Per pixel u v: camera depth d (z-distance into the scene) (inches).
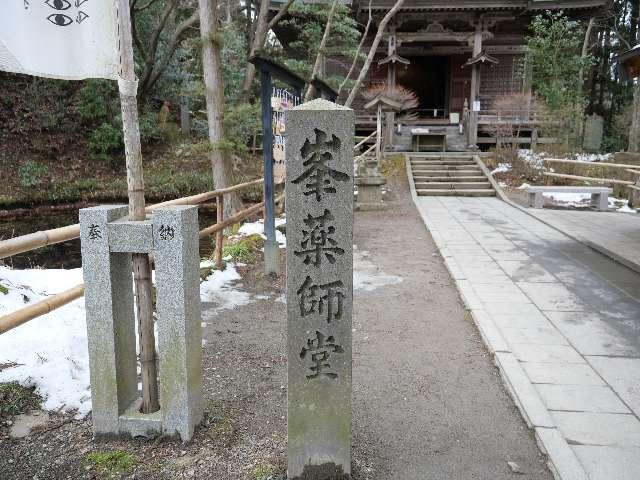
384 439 106.3
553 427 107.5
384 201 457.4
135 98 97.9
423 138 687.7
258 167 650.2
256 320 176.7
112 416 103.2
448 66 823.1
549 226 344.2
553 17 663.1
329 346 89.7
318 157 85.7
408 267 247.0
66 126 655.1
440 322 174.7
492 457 100.4
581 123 684.1
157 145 692.7
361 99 796.0
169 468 95.5
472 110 685.3
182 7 692.7
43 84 649.6
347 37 573.0
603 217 378.6
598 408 117.0
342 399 90.7
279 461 98.0
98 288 99.0
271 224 227.9
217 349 151.9
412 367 140.5
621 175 494.9
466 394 125.5
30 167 593.3
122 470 94.7
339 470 93.0
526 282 217.6
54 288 186.5
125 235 97.0
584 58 677.3
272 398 122.7
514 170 560.1
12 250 97.0
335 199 86.4
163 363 100.5
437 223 355.9
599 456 99.0
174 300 98.1
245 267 243.0
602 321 172.4
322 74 588.7
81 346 140.3
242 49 663.1
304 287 88.7
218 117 306.8
